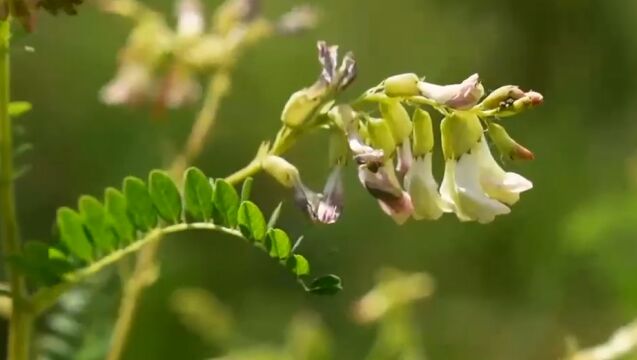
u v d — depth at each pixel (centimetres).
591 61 93
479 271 85
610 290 71
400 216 33
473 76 32
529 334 81
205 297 64
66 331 45
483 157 33
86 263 35
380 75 89
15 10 33
